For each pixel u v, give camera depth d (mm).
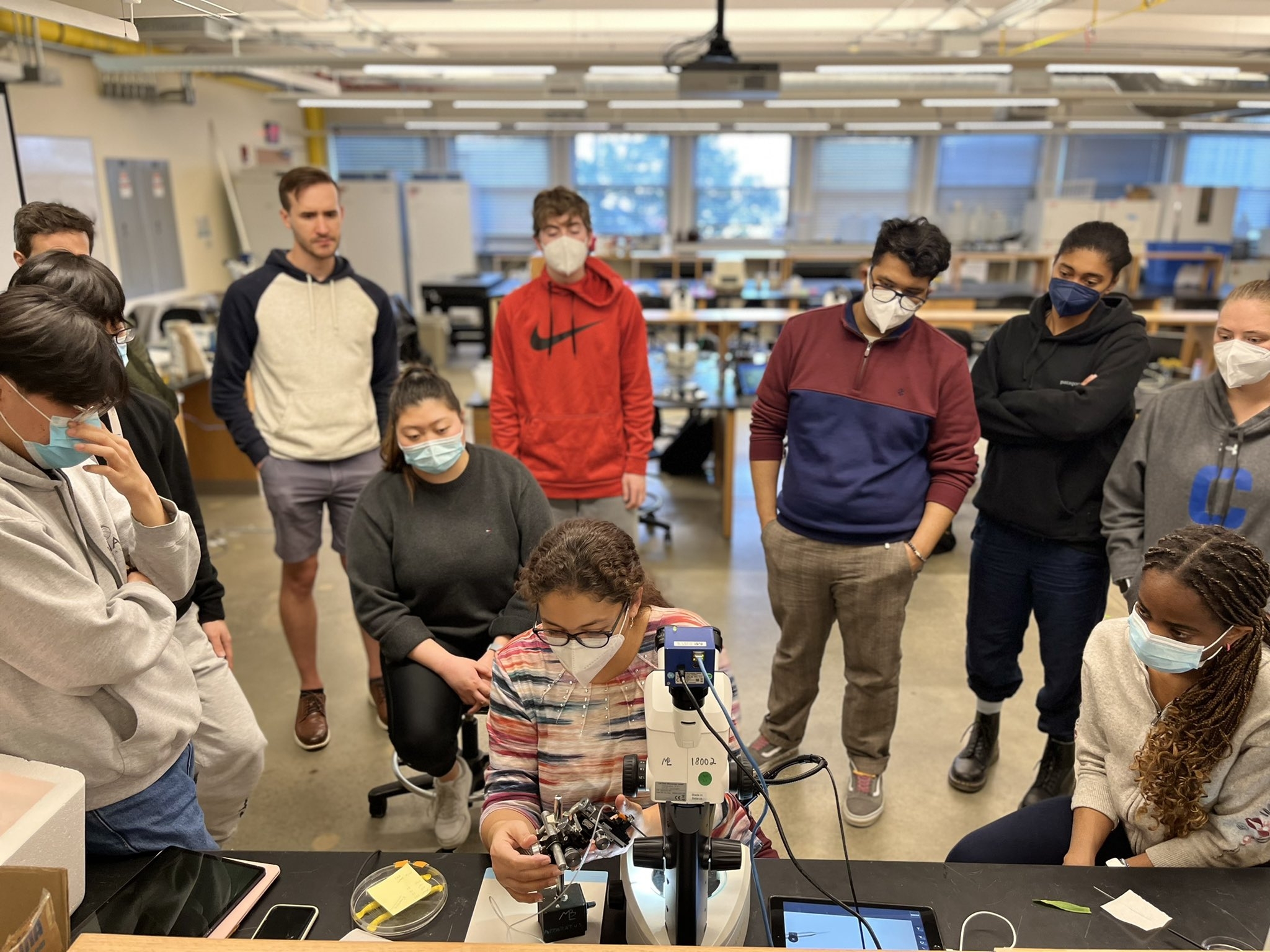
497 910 1115
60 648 1096
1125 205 8609
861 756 2211
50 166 5184
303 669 2639
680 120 8414
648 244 9852
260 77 6703
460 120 8156
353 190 8922
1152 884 1168
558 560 1118
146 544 1340
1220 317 1777
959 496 2025
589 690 1252
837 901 1119
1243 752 1243
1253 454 1756
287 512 2496
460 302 8484
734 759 1035
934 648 3207
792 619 2146
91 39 5098
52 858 1005
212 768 1634
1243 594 1183
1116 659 1434
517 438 2617
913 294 1898
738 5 5324
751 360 5410
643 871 1060
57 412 1079
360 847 2186
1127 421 2047
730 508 4281
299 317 2436
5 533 1042
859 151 10125
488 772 1314
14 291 1072
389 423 1847
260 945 875
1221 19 6047
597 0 5172
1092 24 4758
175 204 6801
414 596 1897
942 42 5242
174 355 4355
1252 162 10109
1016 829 1515
